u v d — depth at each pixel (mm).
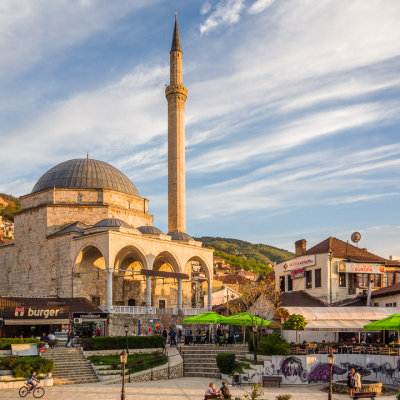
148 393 30109
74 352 38375
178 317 56094
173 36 73625
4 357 32844
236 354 41344
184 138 70500
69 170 64750
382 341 44562
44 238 60031
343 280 51250
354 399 28922
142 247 55750
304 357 35969
